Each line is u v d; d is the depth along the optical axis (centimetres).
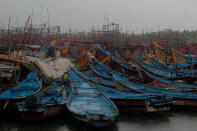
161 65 3641
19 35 3503
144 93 1820
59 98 1755
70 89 2023
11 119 1591
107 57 3122
